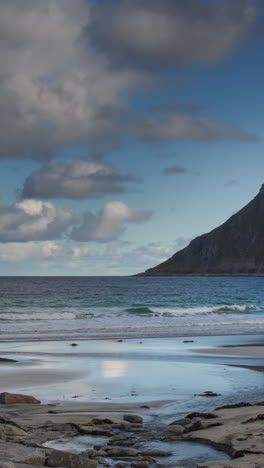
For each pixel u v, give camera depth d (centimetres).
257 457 731
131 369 1836
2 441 810
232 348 2494
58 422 1025
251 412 1062
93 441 893
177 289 13400
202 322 4078
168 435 919
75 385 1523
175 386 1512
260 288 14800
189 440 876
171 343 2686
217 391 1435
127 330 3375
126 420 1058
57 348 2442
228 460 720
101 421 1026
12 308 5969
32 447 779
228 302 7869
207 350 2408
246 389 1466
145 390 1447
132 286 15362
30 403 1251
